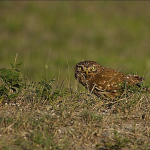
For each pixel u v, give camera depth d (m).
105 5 106.38
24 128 18.38
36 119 19.47
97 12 100.44
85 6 104.69
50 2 106.00
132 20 96.19
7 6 101.94
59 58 69.44
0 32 86.44
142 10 103.56
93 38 84.88
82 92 24.23
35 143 16.97
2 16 95.19
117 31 89.44
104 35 86.88
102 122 19.39
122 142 17.55
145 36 86.88
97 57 71.31
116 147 17.39
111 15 99.69
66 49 77.25
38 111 20.61
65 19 95.75
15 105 21.50
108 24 93.69
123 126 19.42
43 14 98.06
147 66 61.69
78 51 76.06
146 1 109.94
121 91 22.56
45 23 93.06
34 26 90.69
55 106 21.55
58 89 23.22
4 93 22.47
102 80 23.11
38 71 57.28
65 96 22.33
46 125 18.86
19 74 22.20
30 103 21.80
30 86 23.78
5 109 20.77
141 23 94.69
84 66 23.80
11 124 18.16
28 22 92.38
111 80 22.94
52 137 17.58
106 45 80.94
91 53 74.38
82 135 18.19
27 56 71.00
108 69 24.12
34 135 17.50
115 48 78.94
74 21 94.38
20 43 80.50
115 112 21.06
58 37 85.56
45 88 22.92
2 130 18.17
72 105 21.47
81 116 20.09
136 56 72.50
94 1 107.88
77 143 17.56
